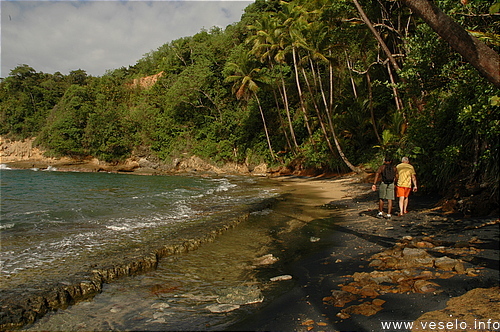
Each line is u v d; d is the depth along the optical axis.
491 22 6.46
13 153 48.38
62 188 18.14
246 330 3.15
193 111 39.66
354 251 5.64
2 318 3.39
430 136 9.96
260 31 27.45
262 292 4.14
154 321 3.47
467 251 4.71
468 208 7.10
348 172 23.56
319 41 21.72
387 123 21.09
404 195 8.17
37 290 4.06
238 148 35.22
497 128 6.54
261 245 6.66
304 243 6.63
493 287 3.42
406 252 4.85
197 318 3.50
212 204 11.91
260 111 33.28
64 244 6.52
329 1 17.06
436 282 3.71
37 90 55.12
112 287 4.52
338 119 25.38
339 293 3.71
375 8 15.51
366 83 24.05
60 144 42.00
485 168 7.33
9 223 8.54
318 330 3.00
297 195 14.71
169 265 5.45
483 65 2.35
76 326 3.41
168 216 9.54
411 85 9.87
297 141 31.44
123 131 41.84
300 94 27.36
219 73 38.62
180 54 48.47
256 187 18.94
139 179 26.00
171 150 38.72
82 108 43.34
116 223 8.56
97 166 38.78
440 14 2.47
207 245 6.69
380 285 3.83
